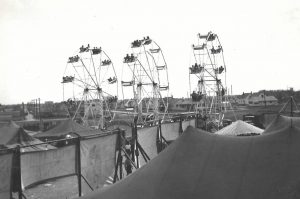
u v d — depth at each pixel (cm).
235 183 695
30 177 971
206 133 879
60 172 1068
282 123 1489
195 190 695
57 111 9462
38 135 2853
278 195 641
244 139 831
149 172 769
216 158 771
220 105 4650
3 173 880
